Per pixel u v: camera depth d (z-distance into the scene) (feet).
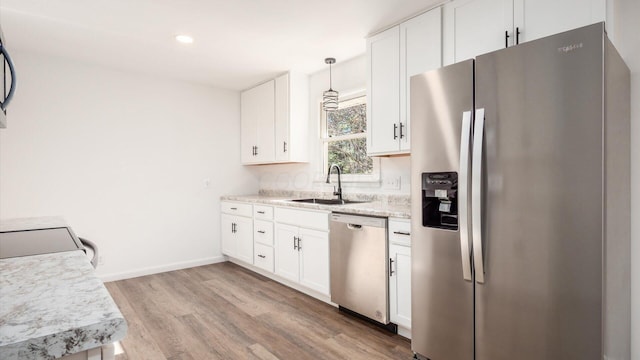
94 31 8.80
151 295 10.24
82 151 11.18
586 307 4.38
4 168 9.95
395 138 8.40
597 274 4.30
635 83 5.46
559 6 5.75
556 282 4.62
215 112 14.16
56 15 7.91
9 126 10.01
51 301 1.94
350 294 8.47
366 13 7.89
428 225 6.21
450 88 5.74
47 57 10.55
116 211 11.82
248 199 12.59
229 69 11.93
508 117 5.02
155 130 12.64
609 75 4.53
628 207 5.40
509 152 5.01
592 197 4.33
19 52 10.13
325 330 7.90
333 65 11.75
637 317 5.45
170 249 13.00
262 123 13.55
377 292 7.81
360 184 10.94
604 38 4.29
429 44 7.64
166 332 7.80
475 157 5.21
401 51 8.25
